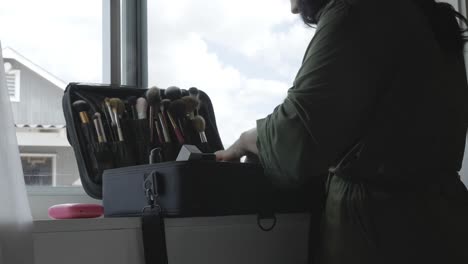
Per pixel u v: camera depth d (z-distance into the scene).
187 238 0.99
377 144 0.93
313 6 1.03
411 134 0.93
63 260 0.87
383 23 0.94
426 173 0.94
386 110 0.93
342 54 0.92
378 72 0.92
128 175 1.02
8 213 0.82
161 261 0.93
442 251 0.92
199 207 0.94
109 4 1.66
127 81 1.69
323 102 0.91
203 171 0.95
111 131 1.38
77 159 1.35
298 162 0.94
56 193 1.47
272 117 0.98
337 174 0.97
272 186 1.07
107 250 0.92
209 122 1.52
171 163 0.94
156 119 1.41
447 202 0.94
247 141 1.09
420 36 0.97
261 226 1.08
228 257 1.04
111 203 1.06
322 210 1.09
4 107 0.84
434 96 0.95
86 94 1.41
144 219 0.96
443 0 1.82
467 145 1.69
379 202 0.93
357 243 0.93
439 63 0.98
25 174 1.46
